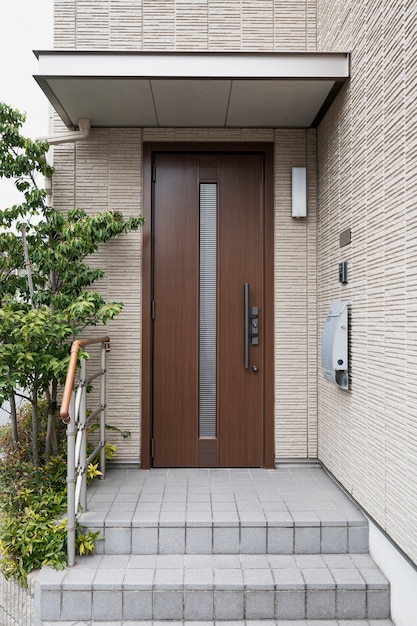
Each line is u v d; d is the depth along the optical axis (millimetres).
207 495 2832
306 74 2705
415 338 1843
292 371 3424
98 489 2941
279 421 3416
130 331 3410
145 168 3436
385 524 2156
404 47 1951
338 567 2301
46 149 3004
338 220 2906
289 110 3154
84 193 3420
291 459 3420
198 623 2133
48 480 2777
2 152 2928
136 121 3334
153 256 3473
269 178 3451
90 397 3406
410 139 1896
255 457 3451
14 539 2357
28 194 3006
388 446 2117
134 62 2705
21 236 3004
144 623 2133
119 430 3318
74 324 3240
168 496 2814
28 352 2650
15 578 2387
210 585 2150
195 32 3365
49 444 2982
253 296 3477
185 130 3426
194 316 3471
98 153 3424
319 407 3375
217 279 3479
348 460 2725
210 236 3502
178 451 3451
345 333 2676
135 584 2152
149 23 3361
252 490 2924
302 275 3439
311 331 3432
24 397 2920
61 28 3359
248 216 3490
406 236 1929
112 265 3416
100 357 3252
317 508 2619
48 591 2146
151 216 3447
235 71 2705
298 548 2447
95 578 2195
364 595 2156
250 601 2152
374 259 2293
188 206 3479
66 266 3010
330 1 3068
